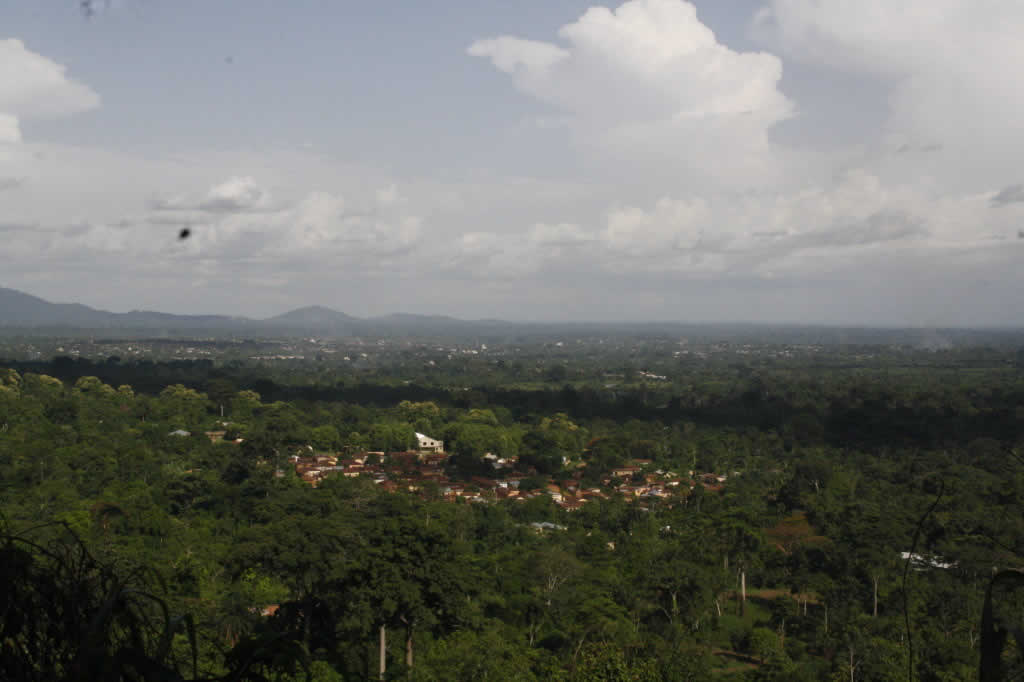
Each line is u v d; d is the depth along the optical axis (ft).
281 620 80.48
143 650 11.32
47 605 11.34
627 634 93.56
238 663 11.80
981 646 10.73
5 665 10.92
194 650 11.62
